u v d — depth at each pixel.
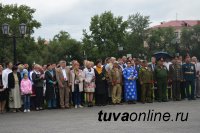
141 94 21.66
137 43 100.25
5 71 18.77
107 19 75.81
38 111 18.67
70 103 20.25
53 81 19.77
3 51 65.31
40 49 74.69
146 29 103.19
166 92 22.16
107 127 12.91
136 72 21.58
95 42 75.44
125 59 22.45
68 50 97.31
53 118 15.69
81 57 89.38
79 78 20.16
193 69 22.77
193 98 22.83
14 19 70.00
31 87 18.88
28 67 21.27
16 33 68.31
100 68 20.75
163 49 102.88
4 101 18.66
